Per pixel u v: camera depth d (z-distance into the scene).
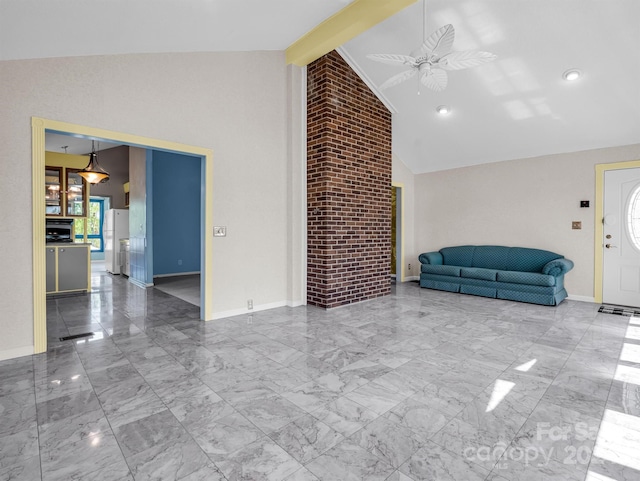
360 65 4.74
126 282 6.91
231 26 3.35
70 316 4.15
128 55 3.29
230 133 4.07
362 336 3.36
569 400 2.12
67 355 2.85
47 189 6.86
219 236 3.99
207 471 1.49
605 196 4.80
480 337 3.33
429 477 1.45
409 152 6.54
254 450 1.63
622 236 4.68
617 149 4.69
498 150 5.65
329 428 1.81
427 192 6.91
